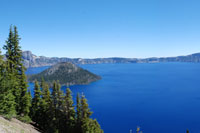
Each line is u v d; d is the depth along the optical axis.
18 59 31.97
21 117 32.81
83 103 39.00
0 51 27.47
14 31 30.88
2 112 24.52
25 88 33.88
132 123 100.44
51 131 35.75
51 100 38.38
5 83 24.92
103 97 173.75
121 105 140.38
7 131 18.11
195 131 85.50
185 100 149.25
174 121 100.44
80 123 38.62
